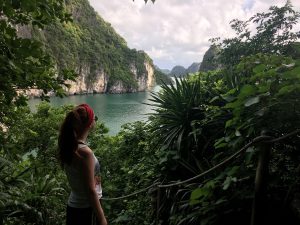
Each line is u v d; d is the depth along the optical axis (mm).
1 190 3510
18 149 3674
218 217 2742
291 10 6414
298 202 2373
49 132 11141
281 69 2402
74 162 2225
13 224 3834
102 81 125625
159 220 3957
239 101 2328
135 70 151625
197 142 4344
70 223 2307
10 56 2283
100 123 11680
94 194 2201
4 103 2996
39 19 2730
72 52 109875
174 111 4605
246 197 2568
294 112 2230
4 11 2234
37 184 4473
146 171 5332
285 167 2562
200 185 3289
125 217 4945
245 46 6719
